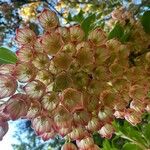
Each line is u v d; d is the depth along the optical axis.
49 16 0.07
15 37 0.07
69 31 0.07
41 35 0.07
